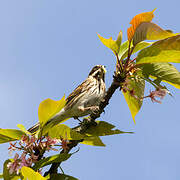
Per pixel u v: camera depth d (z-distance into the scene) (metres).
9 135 8.21
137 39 9.72
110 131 10.07
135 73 10.67
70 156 7.92
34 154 8.18
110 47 10.09
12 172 7.68
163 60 9.67
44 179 6.97
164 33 8.88
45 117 8.20
